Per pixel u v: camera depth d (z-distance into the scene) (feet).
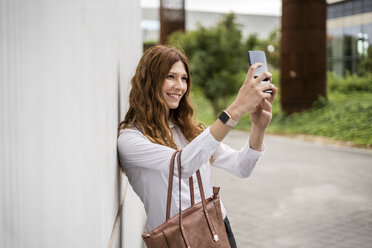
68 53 2.52
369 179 22.33
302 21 50.72
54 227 2.15
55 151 2.18
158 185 5.20
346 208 17.02
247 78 4.59
